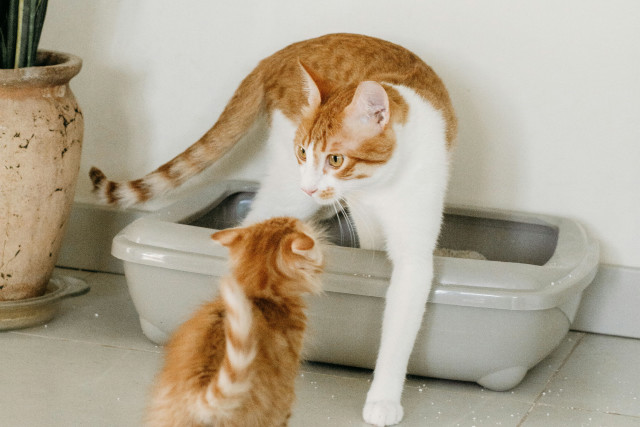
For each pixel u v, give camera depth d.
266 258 1.47
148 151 2.47
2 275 2.07
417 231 1.81
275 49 2.36
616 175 2.27
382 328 1.83
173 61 2.40
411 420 1.78
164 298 1.96
